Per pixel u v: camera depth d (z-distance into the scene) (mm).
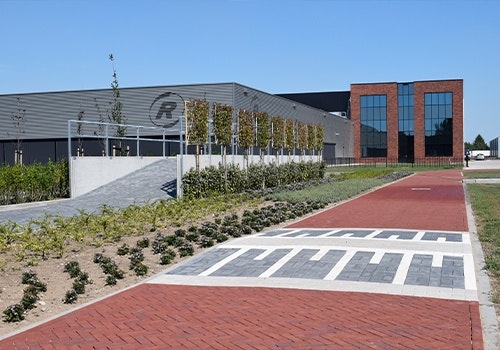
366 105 77750
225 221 14656
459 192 25922
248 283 8602
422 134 75625
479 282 8328
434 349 5602
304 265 9656
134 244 11820
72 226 12742
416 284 8281
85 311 7254
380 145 77312
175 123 41312
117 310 7270
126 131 38594
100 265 9945
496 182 33375
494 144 119938
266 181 28531
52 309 7641
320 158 42281
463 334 6039
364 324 6457
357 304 7301
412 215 16875
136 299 7809
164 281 8875
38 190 20891
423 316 6723
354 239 12039
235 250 11125
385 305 7230
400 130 76812
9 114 44125
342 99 89562
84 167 23062
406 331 6172
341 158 71688
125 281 9086
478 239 12047
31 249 11039
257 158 31141
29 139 43844
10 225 13633
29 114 43812
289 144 34094
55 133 43281
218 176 23547
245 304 7434
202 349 5750
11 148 44250
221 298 7781
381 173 43812
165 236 12391
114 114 35906
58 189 22078
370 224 14859
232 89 40312
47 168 21797
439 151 75312
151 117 41812
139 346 5891
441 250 10758
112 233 12383
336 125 69625
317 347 5723
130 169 26859
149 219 14227
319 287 8219
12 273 9445
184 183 22031
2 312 7465
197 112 22828
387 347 5684
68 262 10094
